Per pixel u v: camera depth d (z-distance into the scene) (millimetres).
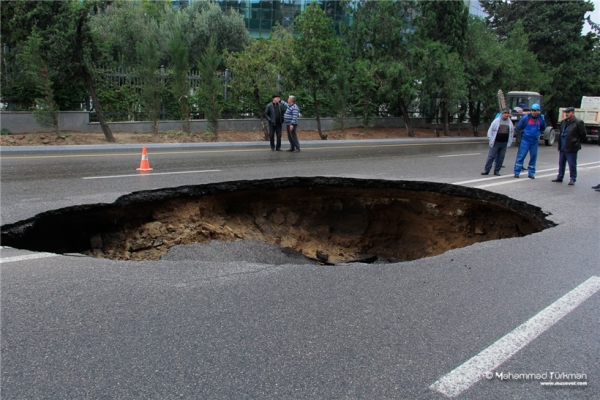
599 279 4586
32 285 4055
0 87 15594
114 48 24000
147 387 2697
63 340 3178
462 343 3281
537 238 6051
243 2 36281
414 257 9539
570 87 31406
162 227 7105
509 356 3137
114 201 6797
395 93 22281
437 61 21875
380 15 22734
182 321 3479
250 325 3447
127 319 3490
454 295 4113
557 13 32312
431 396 2693
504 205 8375
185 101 17781
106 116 17875
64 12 14523
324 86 19875
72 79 15273
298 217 9375
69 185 7875
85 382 2734
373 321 3570
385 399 2650
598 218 7184
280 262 6918
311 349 3141
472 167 12297
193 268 4629
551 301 4039
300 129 22594
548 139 22656
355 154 14602
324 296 4008
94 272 4422
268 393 2672
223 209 8516
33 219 5863
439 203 9289
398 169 11227
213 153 13586
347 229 9812
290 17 37156
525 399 2699
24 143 14039
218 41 27266
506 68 24594
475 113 28031
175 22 26953
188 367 2898
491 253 5363
